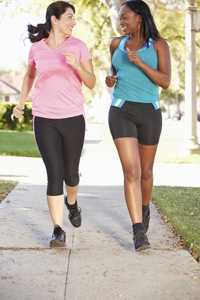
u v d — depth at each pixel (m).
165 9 26.62
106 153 21.45
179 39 27.14
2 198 9.91
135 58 6.22
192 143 20.58
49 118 6.36
